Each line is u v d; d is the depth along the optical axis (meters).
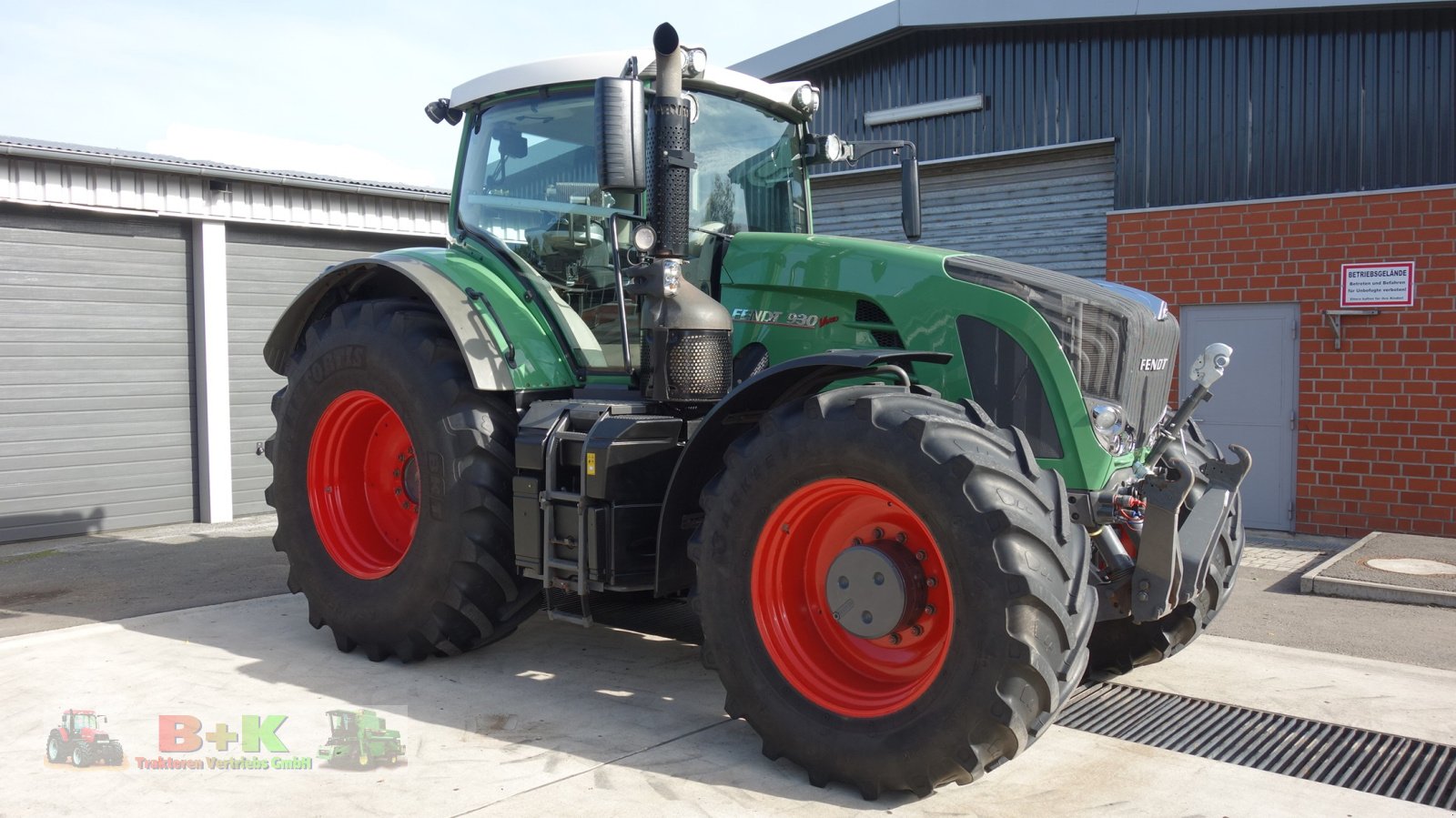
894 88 9.73
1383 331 7.45
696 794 2.88
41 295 7.43
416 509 4.33
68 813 2.73
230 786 2.89
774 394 3.39
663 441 3.60
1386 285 7.41
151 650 4.27
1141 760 3.20
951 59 9.34
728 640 3.12
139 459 7.96
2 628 4.75
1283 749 3.32
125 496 7.88
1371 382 7.53
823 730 2.93
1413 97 7.33
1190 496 3.82
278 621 4.80
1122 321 3.41
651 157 3.77
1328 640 4.84
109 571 6.13
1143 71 8.36
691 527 3.56
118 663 4.06
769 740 3.07
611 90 3.35
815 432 2.96
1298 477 7.87
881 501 3.05
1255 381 8.00
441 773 3.00
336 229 8.95
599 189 4.18
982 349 3.42
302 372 4.43
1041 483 2.90
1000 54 9.05
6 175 7.07
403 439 4.38
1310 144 7.70
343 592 4.20
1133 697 3.85
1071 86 8.70
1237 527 4.12
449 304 4.00
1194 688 3.96
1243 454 3.46
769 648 3.06
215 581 5.82
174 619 4.82
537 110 4.41
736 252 4.01
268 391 8.71
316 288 4.65
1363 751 3.31
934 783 2.77
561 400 3.98
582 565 3.50
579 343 4.13
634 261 3.93
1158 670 4.21
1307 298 7.72
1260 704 3.77
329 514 4.38
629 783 2.96
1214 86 8.07
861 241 3.82
